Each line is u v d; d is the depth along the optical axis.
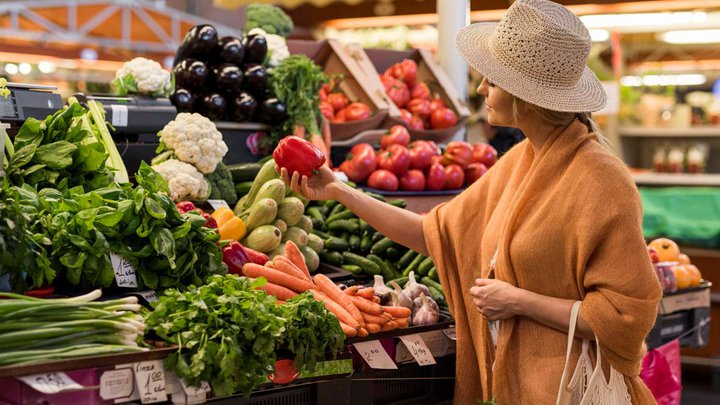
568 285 2.64
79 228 2.51
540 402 2.67
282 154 3.02
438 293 3.45
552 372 2.66
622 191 2.56
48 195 2.71
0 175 2.70
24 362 2.04
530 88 2.61
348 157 4.62
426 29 8.28
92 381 2.13
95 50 7.07
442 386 3.25
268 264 2.99
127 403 2.20
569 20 2.68
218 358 2.23
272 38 4.44
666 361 4.08
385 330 2.88
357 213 3.15
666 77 8.69
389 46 8.02
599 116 8.48
